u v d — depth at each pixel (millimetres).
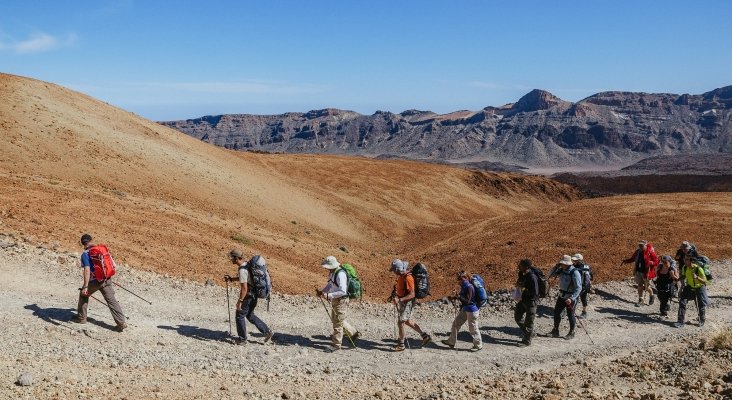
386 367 10875
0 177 27484
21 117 43281
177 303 13859
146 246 20969
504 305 16266
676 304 17219
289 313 14438
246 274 11320
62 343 9773
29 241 16359
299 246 35031
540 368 11195
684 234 30500
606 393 8898
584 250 28672
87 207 25281
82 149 42094
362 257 38438
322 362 10820
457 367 11094
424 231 63344
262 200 51156
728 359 10570
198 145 64688
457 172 118938
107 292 10891
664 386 9359
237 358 10477
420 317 15266
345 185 83812
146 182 40875
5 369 7957
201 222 31594
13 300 11477
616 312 16141
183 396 8023
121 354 9773
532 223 41594
